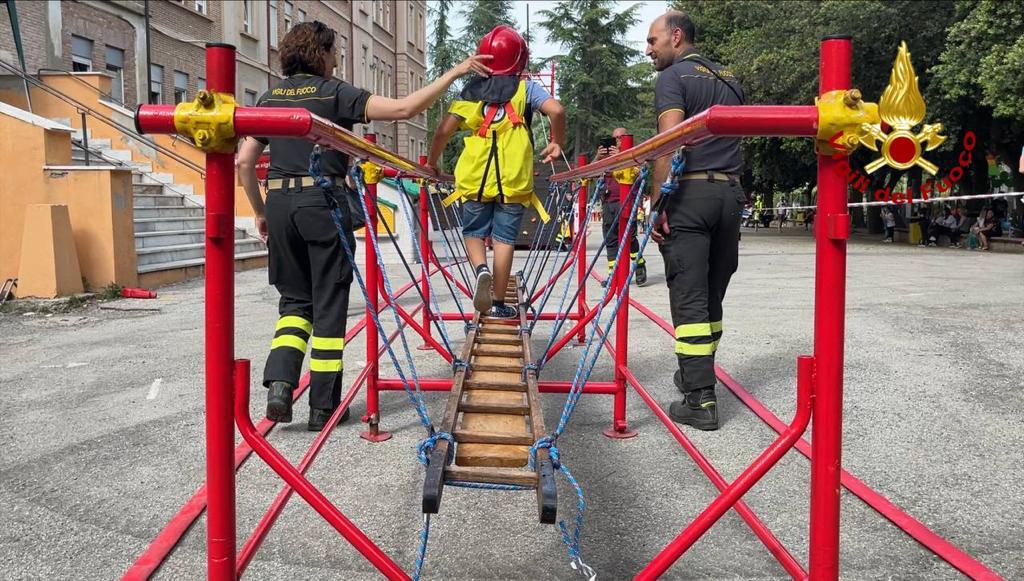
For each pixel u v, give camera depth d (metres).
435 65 44.03
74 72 16.92
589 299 8.94
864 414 4.44
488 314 4.74
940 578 2.67
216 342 1.88
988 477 3.53
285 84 4.01
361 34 36.78
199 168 14.68
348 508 3.30
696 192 4.15
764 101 22.77
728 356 5.93
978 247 19.50
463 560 2.83
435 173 4.49
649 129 39.84
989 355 5.72
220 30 23.72
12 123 9.91
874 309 7.82
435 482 1.98
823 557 1.78
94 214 9.98
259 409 4.80
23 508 3.34
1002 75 15.12
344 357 6.14
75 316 8.55
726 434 4.20
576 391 2.55
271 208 4.04
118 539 3.04
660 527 3.09
